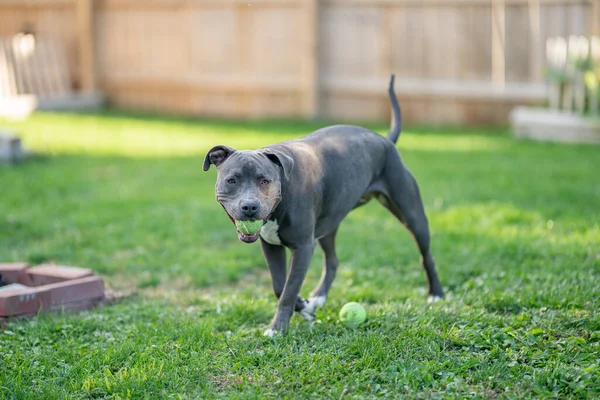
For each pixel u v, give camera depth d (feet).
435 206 29.07
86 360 15.55
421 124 48.93
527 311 17.78
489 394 13.87
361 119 50.67
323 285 19.36
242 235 15.16
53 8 57.21
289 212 16.10
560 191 30.01
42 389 14.30
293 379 14.34
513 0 45.60
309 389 14.01
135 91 56.59
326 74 50.98
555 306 17.89
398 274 22.11
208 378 14.74
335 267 19.58
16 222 27.20
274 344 16.06
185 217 28.14
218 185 15.39
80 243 25.21
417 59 48.57
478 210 27.94
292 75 51.78
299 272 16.57
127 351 15.84
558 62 43.27
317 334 16.76
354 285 21.30
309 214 16.49
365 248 24.50
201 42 53.78
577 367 14.47
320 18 50.42
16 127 47.14
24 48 53.88
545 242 23.58
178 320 17.94
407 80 48.80
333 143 17.74
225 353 15.74
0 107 51.67
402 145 41.45
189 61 54.34
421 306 18.43
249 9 52.03
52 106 54.44
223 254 24.03
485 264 22.17
